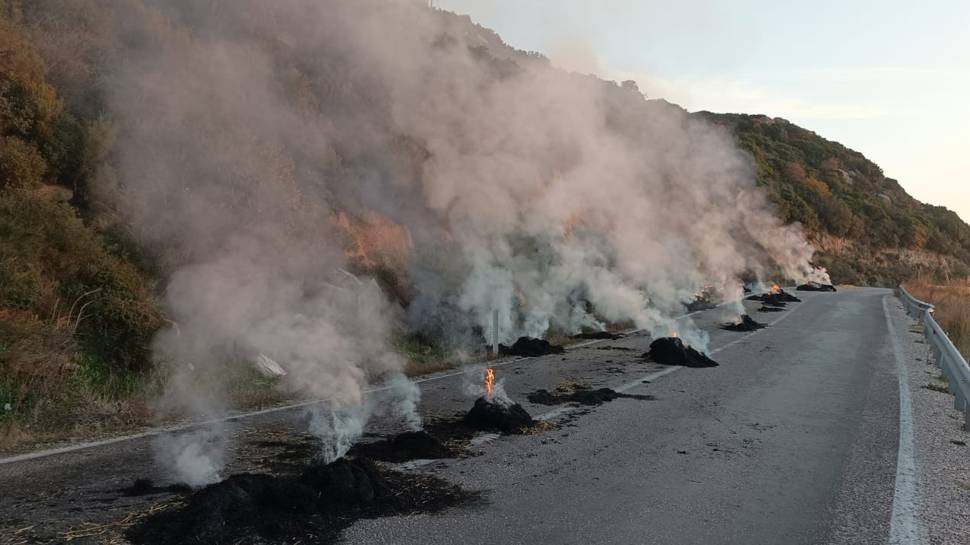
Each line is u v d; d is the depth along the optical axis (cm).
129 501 499
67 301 908
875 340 1712
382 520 474
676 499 539
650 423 795
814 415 854
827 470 623
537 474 594
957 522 499
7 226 892
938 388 1068
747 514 510
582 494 545
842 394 997
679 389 1012
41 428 696
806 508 524
